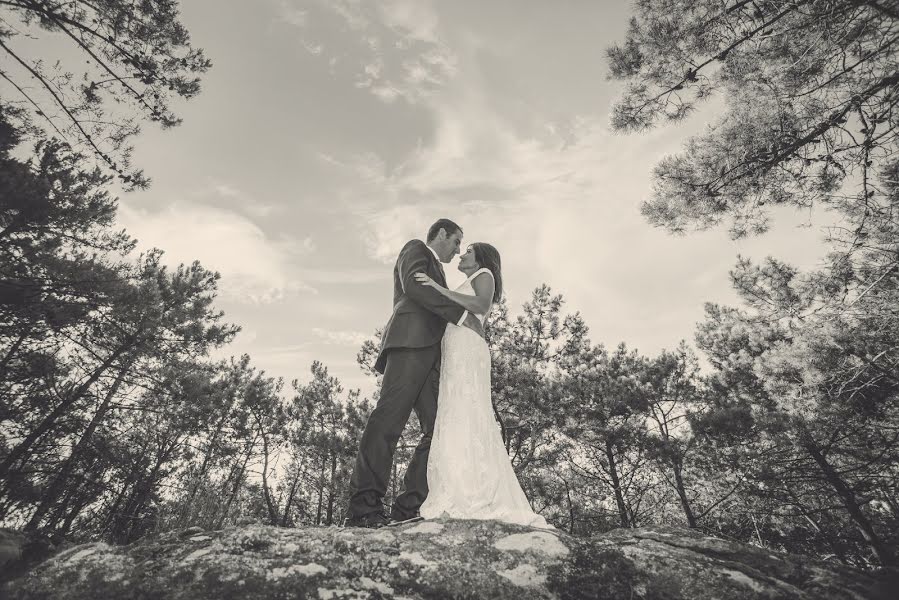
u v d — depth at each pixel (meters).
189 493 7.72
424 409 2.36
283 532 1.40
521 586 1.22
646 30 5.43
